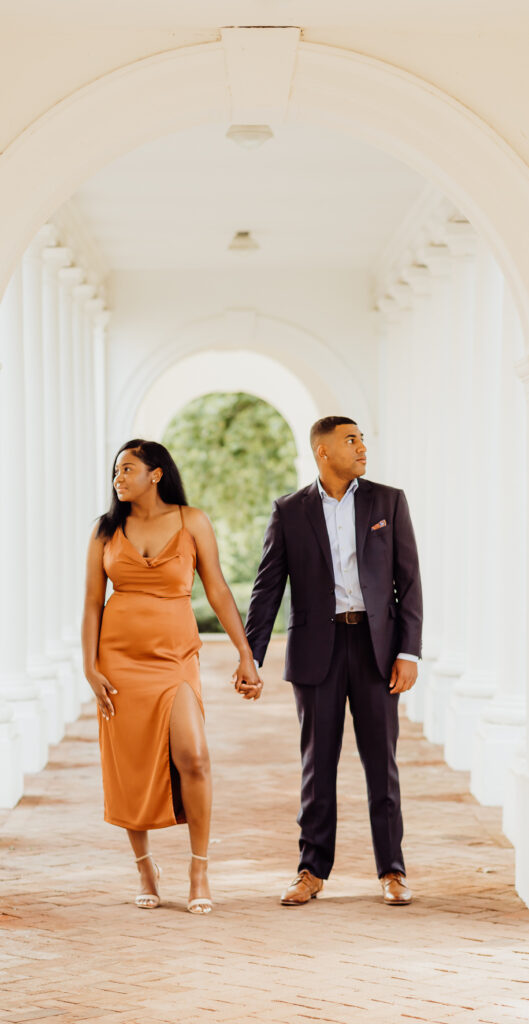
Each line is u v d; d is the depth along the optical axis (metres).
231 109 6.69
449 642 11.51
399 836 6.03
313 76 6.38
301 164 11.83
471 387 10.43
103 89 6.28
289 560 6.01
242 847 7.27
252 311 16.80
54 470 12.45
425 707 11.80
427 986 4.79
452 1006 4.56
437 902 6.07
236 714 13.70
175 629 5.79
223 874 6.62
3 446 9.66
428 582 12.83
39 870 6.71
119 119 6.43
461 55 6.31
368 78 6.35
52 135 6.32
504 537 8.77
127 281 16.81
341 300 16.94
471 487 10.09
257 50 6.24
